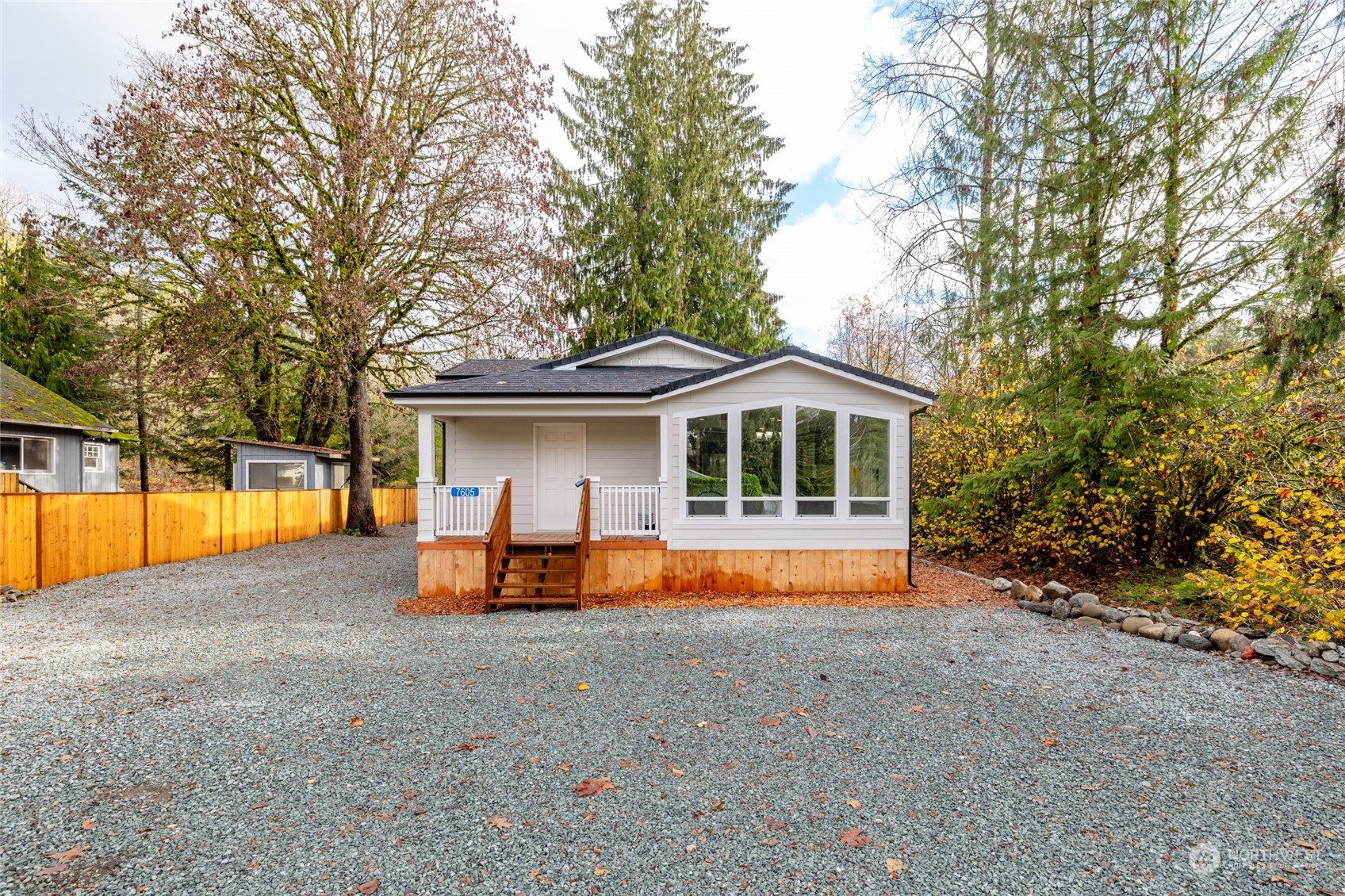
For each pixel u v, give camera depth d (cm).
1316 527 636
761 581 940
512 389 928
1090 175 884
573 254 2230
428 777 373
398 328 1775
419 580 920
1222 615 688
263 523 1585
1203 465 823
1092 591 859
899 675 562
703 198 2252
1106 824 326
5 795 351
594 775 376
